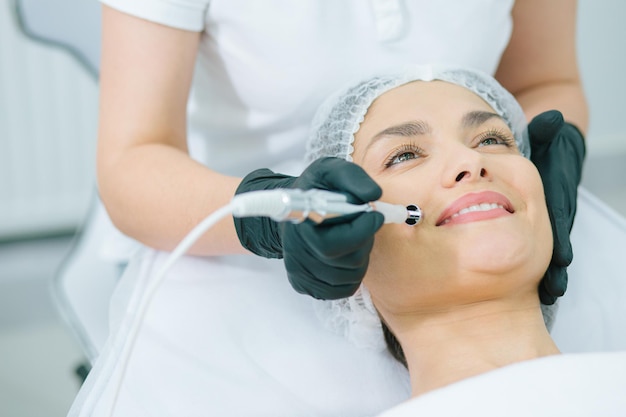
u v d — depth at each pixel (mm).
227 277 1397
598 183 2865
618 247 1503
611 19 2607
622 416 958
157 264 1401
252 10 1353
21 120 2508
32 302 2711
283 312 1364
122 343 1279
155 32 1322
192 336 1319
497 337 1197
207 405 1245
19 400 2408
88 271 1688
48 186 2623
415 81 1312
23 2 1691
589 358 1019
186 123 1427
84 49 1772
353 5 1381
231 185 1262
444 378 1184
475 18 1430
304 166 1456
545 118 1357
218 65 1424
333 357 1322
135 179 1314
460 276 1156
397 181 1204
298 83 1400
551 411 967
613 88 2723
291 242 1023
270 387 1274
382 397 1294
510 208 1193
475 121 1267
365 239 972
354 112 1292
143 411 1223
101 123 1374
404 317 1228
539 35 1603
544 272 1226
